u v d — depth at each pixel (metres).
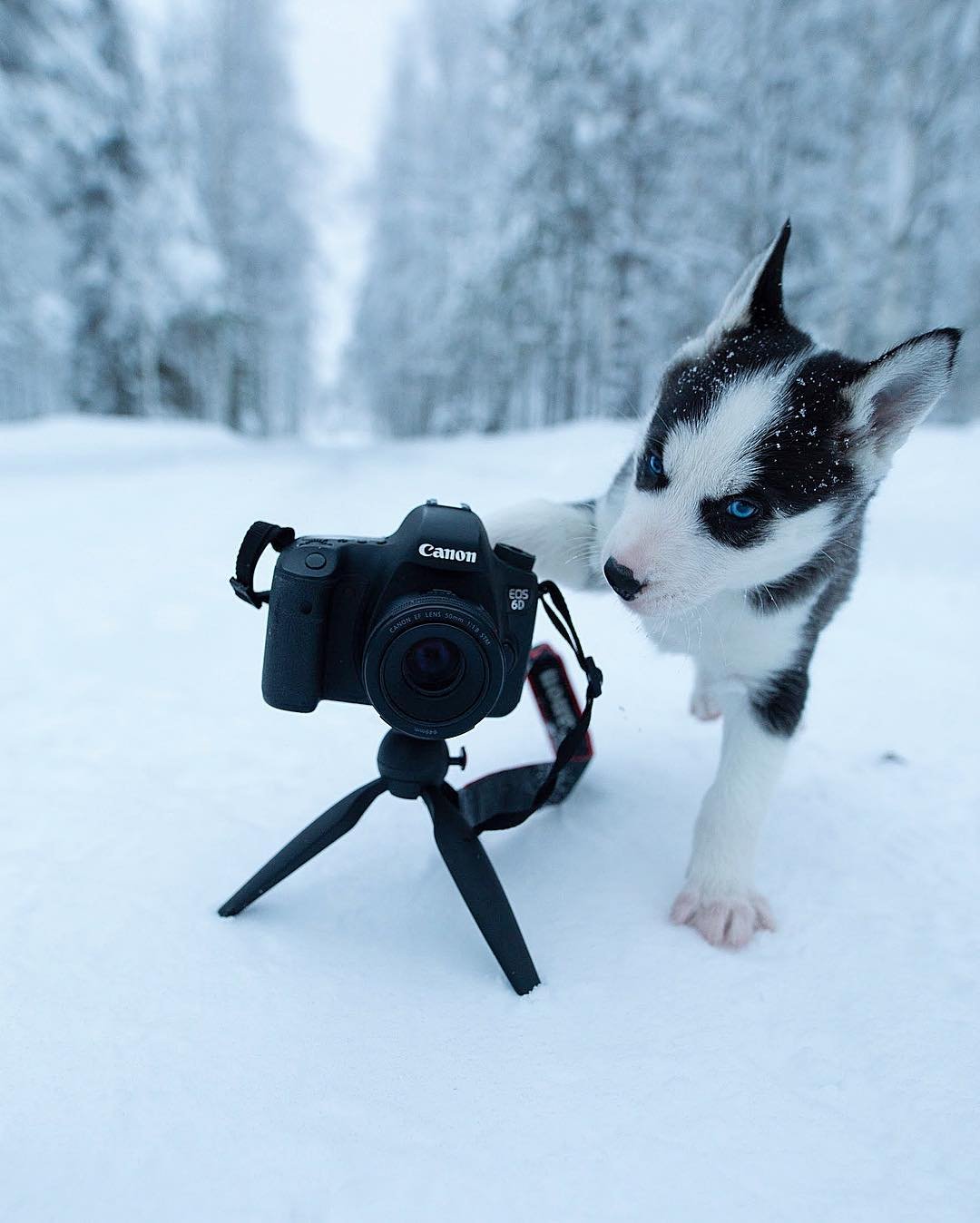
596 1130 0.35
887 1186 0.34
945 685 0.96
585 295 6.74
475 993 0.43
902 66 4.11
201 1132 0.34
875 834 0.62
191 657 0.93
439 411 9.66
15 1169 0.32
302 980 0.43
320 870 0.53
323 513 1.99
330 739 0.71
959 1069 0.40
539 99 5.74
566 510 0.62
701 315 5.94
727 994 0.44
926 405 0.50
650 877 0.55
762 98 4.71
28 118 4.54
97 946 0.44
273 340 10.86
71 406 7.98
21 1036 0.38
